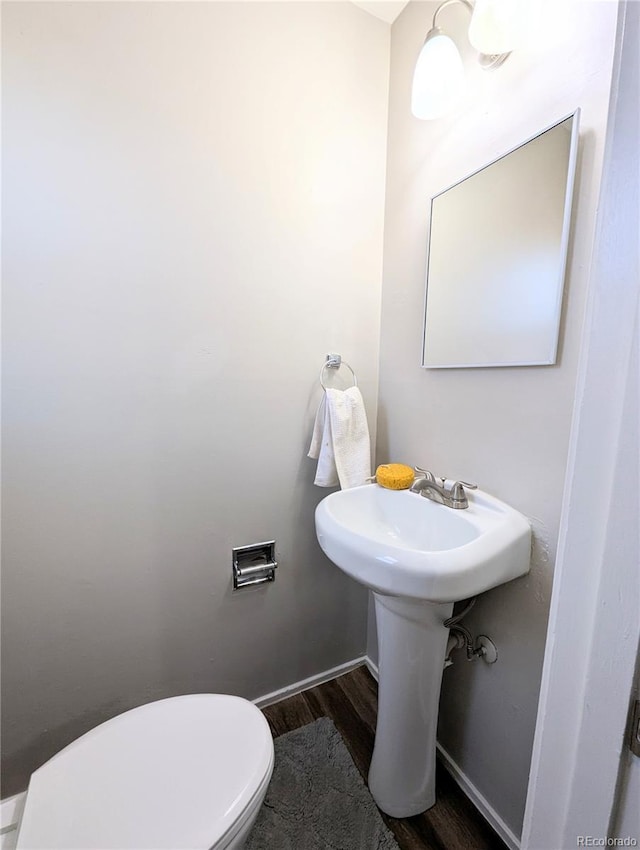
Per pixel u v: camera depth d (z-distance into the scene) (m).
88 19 0.84
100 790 0.66
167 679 1.13
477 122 0.92
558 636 0.38
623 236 0.32
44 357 0.88
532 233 0.79
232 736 0.77
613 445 0.32
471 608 0.94
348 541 0.81
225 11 0.97
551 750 0.40
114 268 0.92
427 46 0.87
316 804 1.00
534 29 0.75
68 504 0.94
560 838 0.39
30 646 0.94
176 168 0.96
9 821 0.86
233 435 1.13
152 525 1.05
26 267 0.84
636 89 0.31
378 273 1.31
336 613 1.41
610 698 0.33
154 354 1.00
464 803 1.01
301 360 1.21
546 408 0.79
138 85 0.90
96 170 0.88
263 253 1.10
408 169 1.16
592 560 0.34
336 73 1.14
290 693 1.35
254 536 1.21
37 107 0.81
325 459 1.19
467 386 0.99
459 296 0.99
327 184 1.17
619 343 0.32
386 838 0.93
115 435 0.98
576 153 0.70
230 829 0.62
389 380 1.31
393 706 0.95
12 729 0.94
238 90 1.01
